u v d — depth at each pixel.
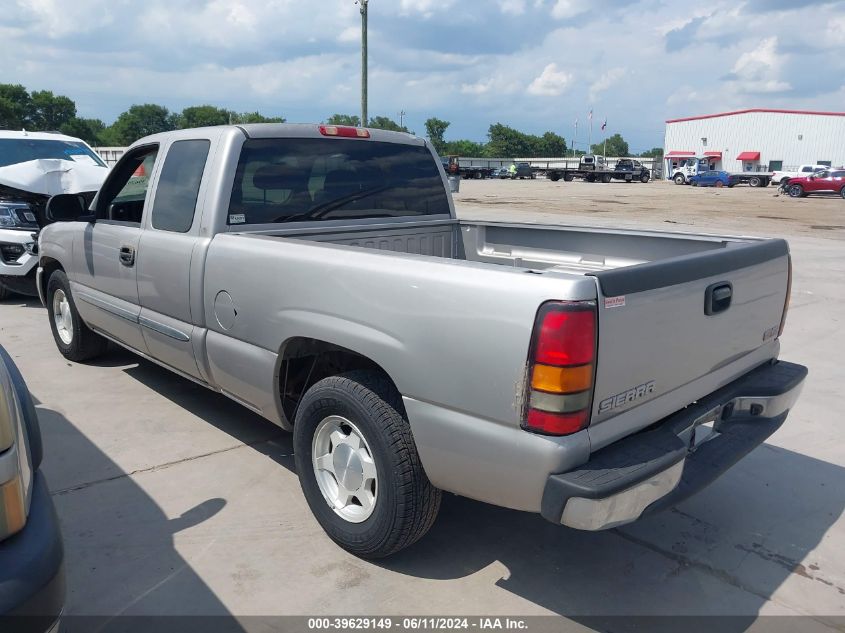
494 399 2.48
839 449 4.44
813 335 7.21
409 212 4.75
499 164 71.94
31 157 8.85
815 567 3.18
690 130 73.00
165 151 4.22
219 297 3.64
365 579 3.02
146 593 2.89
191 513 3.51
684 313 2.73
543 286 2.37
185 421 4.64
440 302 2.61
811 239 16.36
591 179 60.69
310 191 4.18
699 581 3.06
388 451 2.85
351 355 3.34
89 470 3.94
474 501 3.73
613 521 2.38
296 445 3.29
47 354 6.11
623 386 2.52
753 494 3.85
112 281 4.66
